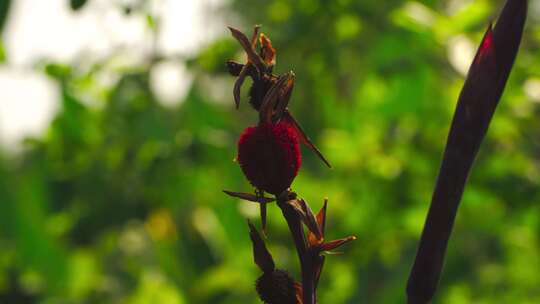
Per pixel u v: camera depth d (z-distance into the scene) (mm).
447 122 2664
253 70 710
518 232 3004
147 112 2457
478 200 2764
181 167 2521
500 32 696
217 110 2518
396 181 2850
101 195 2588
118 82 2447
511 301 3102
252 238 711
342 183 2916
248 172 700
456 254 2955
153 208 2617
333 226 2961
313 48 2666
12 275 2658
